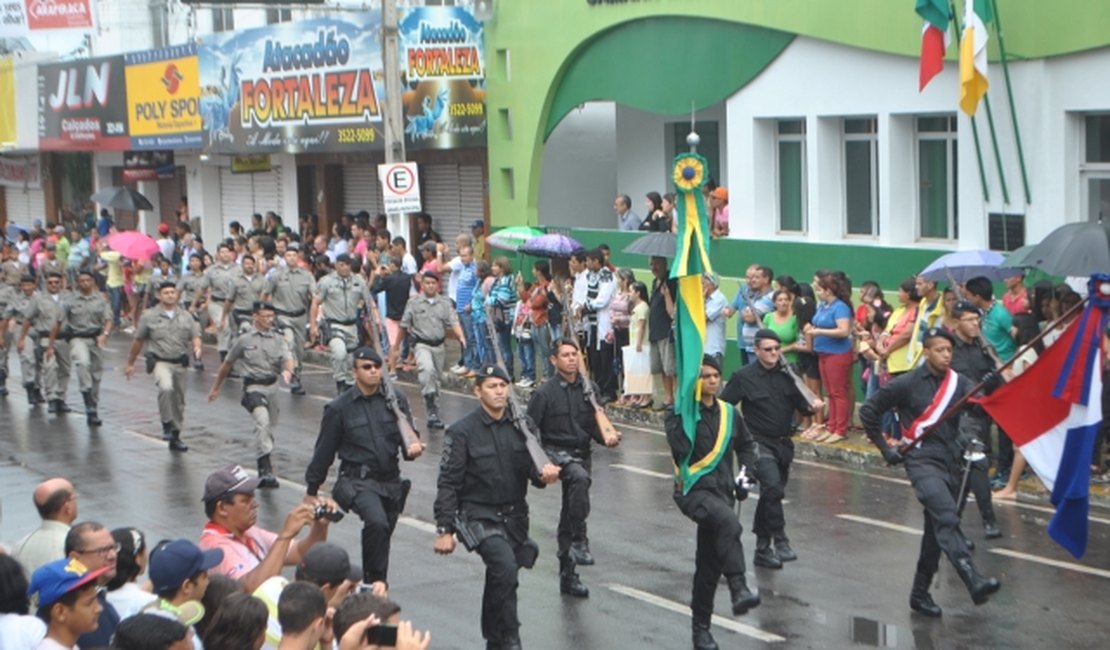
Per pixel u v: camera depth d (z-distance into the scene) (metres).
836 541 15.28
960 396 12.56
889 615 12.77
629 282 23.70
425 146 31.11
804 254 24.06
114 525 16.92
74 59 43.97
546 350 24.81
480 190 33.50
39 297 25.55
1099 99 20.02
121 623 7.07
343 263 24.16
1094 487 16.83
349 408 13.10
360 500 12.96
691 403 11.95
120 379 29.06
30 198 53.56
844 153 24.47
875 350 19.59
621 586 13.91
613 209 32.53
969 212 21.80
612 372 24.00
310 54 33.03
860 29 22.92
